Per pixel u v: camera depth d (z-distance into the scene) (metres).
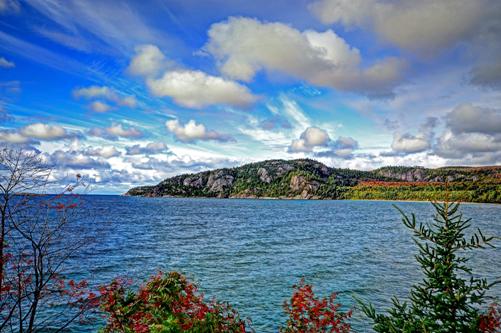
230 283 23.53
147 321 7.04
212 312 7.24
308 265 29.81
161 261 30.89
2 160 6.78
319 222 79.12
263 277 25.31
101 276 24.53
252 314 17.66
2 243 6.87
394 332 5.91
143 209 122.06
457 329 5.74
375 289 22.39
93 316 14.73
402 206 176.62
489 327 5.57
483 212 117.19
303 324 8.27
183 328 6.61
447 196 6.27
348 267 29.03
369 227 66.94
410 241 45.97
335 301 19.94
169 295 7.45
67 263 27.77
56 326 13.47
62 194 7.59
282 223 75.44
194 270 27.52
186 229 59.56
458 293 5.81
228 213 111.00
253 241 45.03
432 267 6.21
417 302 6.30
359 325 16.17
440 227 6.32
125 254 33.62
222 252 36.16
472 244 5.95
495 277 25.16
